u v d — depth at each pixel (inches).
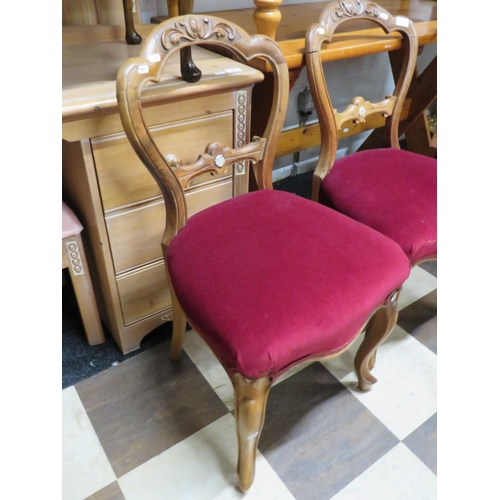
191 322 29.4
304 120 74.3
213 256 30.5
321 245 31.5
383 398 42.7
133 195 36.3
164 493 35.0
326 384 43.9
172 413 40.8
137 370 44.6
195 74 32.5
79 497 34.5
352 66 75.0
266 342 25.3
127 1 38.9
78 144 31.4
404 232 35.8
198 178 39.5
